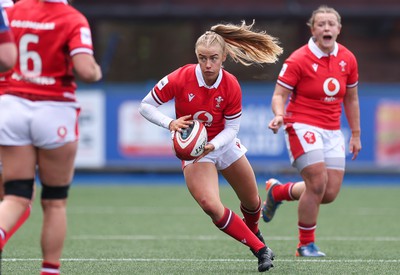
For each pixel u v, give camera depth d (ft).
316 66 93.09
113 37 245.65
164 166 200.13
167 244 106.11
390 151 198.59
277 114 91.25
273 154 200.13
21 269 81.56
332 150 94.32
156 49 259.39
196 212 148.46
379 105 198.08
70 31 60.39
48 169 61.26
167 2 244.42
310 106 93.76
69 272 79.56
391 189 196.13
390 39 261.24
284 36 252.83
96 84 224.33
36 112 59.98
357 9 244.63
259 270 78.28
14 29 60.95
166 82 77.92
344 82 94.32
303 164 92.94
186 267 83.66
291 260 89.61
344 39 261.65
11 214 60.13
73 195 179.32
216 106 77.82
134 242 108.17
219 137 77.05
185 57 260.01
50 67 60.54
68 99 61.00
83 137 199.41
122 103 199.62
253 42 81.05
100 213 146.41
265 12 241.76
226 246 104.12
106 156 199.72
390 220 137.28
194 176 77.41
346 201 169.17
